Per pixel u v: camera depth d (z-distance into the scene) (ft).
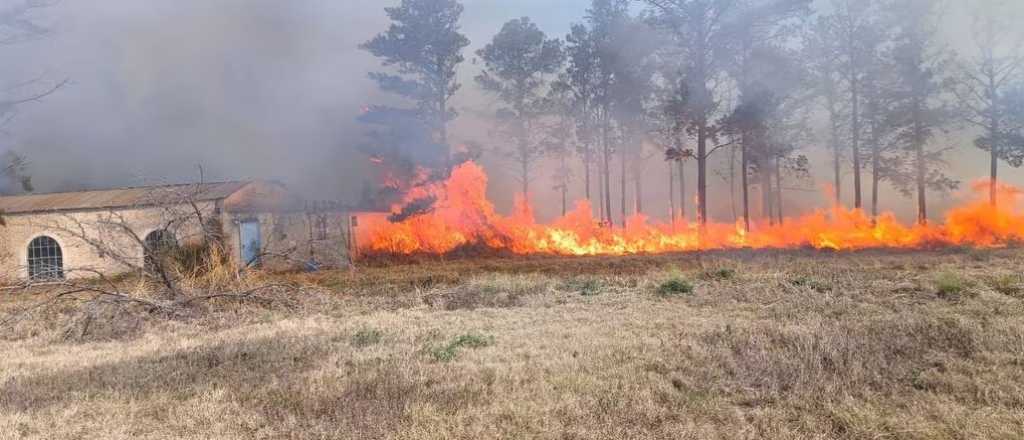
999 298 32.19
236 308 40.06
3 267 68.13
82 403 19.47
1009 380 18.11
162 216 47.83
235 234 67.26
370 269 72.84
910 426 15.01
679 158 102.47
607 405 17.30
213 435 16.16
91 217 68.08
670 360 21.99
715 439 14.76
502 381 20.07
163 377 22.43
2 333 34.83
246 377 21.89
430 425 16.01
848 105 114.32
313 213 78.69
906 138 109.70
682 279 43.04
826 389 17.78
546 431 15.43
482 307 39.52
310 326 33.53
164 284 41.70
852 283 40.24
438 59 112.37
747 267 52.65
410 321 34.22
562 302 40.09
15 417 18.08
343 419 16.57
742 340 24.49
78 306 37.63
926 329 24.97
